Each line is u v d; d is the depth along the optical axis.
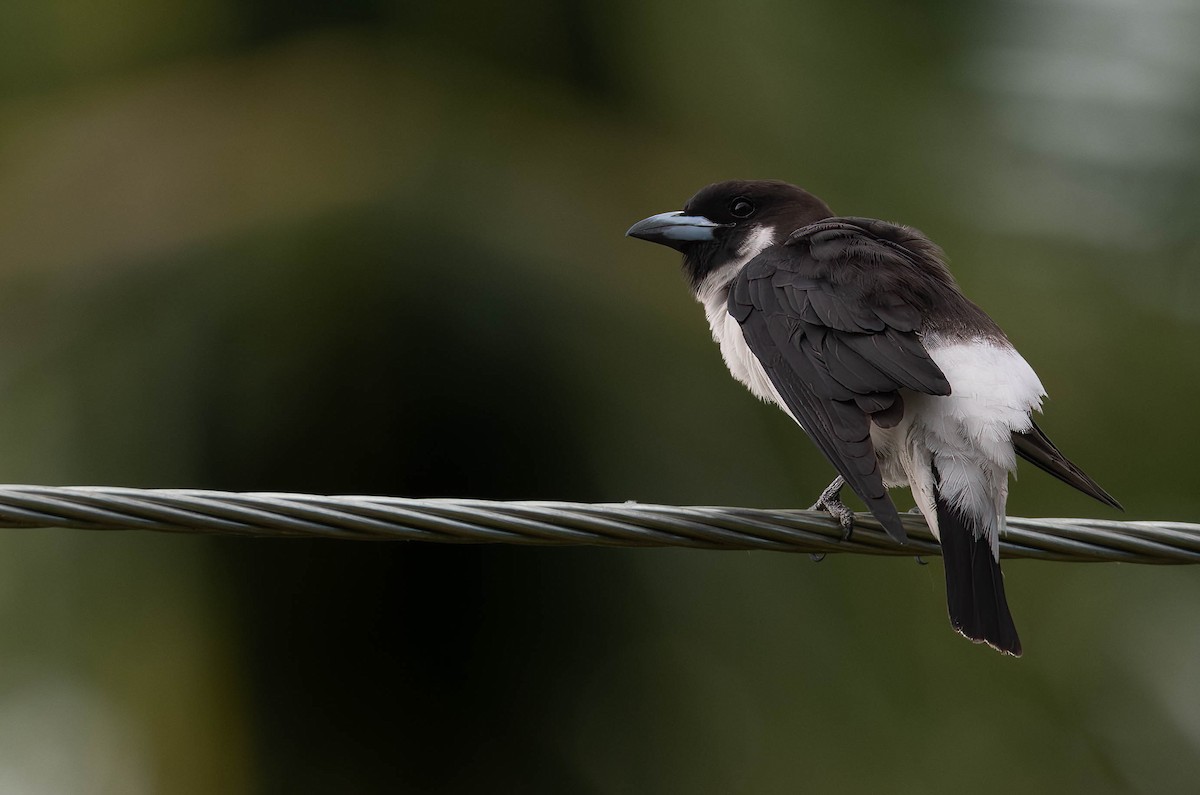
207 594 13.13
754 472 12.45
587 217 13.41
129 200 13.55
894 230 8.91
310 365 12.78
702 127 14.33
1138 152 13.73
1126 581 12.67
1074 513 12.84
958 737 12.12
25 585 12.85
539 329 12.76
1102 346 13.15
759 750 12.11
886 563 12.24
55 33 14.90
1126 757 12.30
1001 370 7.71
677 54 14.48
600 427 12.62
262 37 15.00
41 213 13.59
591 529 6.78
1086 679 12.42
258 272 12.91
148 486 12.67
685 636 12.41
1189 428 12.91
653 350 12.80
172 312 12.91
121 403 12.80
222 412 12.78
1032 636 12.49
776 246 8.80
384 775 13.09
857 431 7.38
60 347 12.95
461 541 6.75
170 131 13.95
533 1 14.72
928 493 7.48
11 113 14.41
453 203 13.28
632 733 12.45
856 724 12.03
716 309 9.88
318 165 13.52
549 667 12.83
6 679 12.87
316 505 6.54
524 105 14.27
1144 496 12.93
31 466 12.69
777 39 14.33
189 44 15.02
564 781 12.61
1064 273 13.42
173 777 13.13
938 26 14.32
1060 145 13.97
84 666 12.99
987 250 13.63
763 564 12.32
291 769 13.20
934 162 14.01
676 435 12.56
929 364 7.59
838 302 8.04
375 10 14.71
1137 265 13.51
